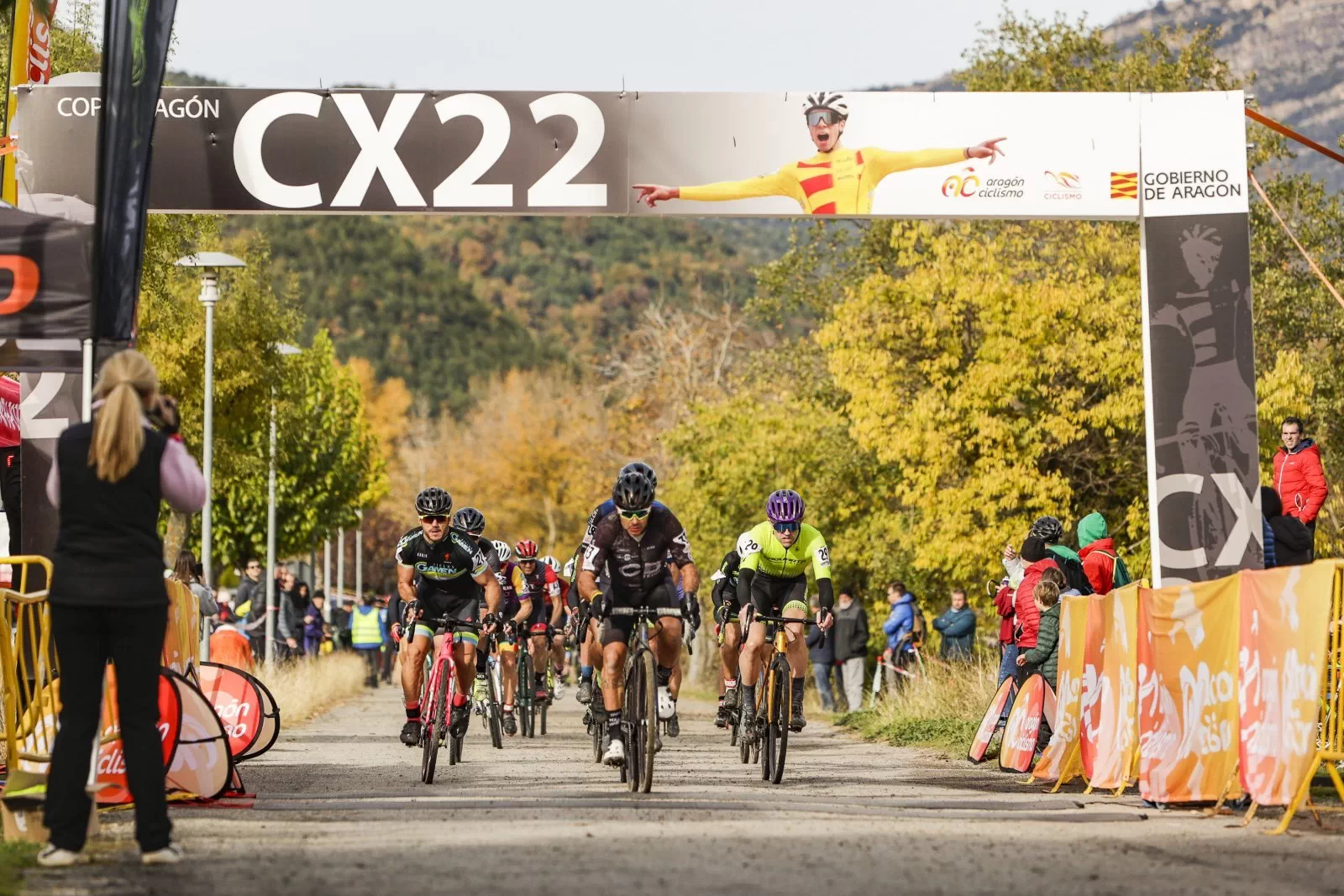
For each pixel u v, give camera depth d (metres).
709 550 83.31
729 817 18.47
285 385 67.75
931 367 60.94
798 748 35.53
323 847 15.38
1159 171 32.88
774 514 25.14
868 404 62.00
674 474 113.19
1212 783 19.55
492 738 35.41
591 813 18.89
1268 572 18.23
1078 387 59.28
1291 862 14.99
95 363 21.83
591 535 23.22
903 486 61.91
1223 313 32.59
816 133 32.84
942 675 42.84
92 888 12.69
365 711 54.94
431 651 28.75
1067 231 64.94
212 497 62.44
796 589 25.95
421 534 25.73
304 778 25.80
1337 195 74.50
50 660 18.34
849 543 73.00
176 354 61.06
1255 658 18.52
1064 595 26.41
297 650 66.12
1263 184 74.88
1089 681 23.80
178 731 19.69
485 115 32.44
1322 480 32.31
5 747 20.12
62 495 14.21
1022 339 58.88
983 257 60.28
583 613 28.48
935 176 32.84
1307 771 17.44
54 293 21.77
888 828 17.47
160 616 14.32
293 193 32.16
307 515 88.81
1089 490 61.84
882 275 62.31
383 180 32.22
